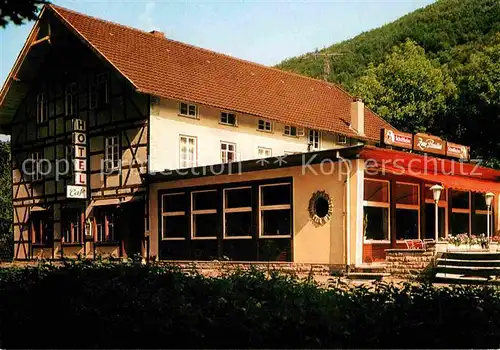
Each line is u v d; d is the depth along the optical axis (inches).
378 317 280.8
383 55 3238.2
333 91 1630.2
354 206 756.6
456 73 2204.7
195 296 307.4
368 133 1478.8
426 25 3201.3
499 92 1831.9
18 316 350.0
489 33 2797.7
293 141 1290.6
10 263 1268.5
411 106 1987.0
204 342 289.6
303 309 282.2
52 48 1248.2
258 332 279.6
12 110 1359.5
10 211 1784.0
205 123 1128.2
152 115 1050.7
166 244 998.4
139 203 1071.6
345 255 757.3
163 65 1164.5
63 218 1229.1
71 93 1223.5
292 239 818.8
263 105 1261.1
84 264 376.8
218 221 915.4
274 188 852.0
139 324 303.7
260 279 321.4
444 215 957.8
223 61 1365.7
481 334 281.4
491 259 669.3
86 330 325.4
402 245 841.5
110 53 1098.7
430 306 285.1
